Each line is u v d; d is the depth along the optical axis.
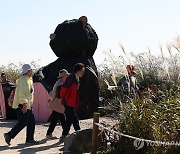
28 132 8.70
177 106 6.51
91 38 12.75
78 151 7.47
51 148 8.23
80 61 12.66
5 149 8.12
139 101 6.71
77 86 8.84
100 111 11.93
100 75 15.42
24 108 8.45
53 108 9.02
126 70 7.29
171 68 7.65
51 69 13.09
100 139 7.18
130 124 6.59
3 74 13.34
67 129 8.85
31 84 8.64
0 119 13.17
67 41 12.48
